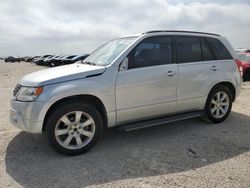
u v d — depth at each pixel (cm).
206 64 537
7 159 409
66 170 373
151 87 468
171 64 494
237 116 634
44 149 445
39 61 4409
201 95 534
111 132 526
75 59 3036
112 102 438
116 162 396
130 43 470
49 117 402
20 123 409
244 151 430
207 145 457
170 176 352
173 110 506
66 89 400
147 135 510
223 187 323
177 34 514
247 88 1081
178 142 473
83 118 429
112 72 438
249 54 1405
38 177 354
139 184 333
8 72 2545
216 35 574
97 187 329
